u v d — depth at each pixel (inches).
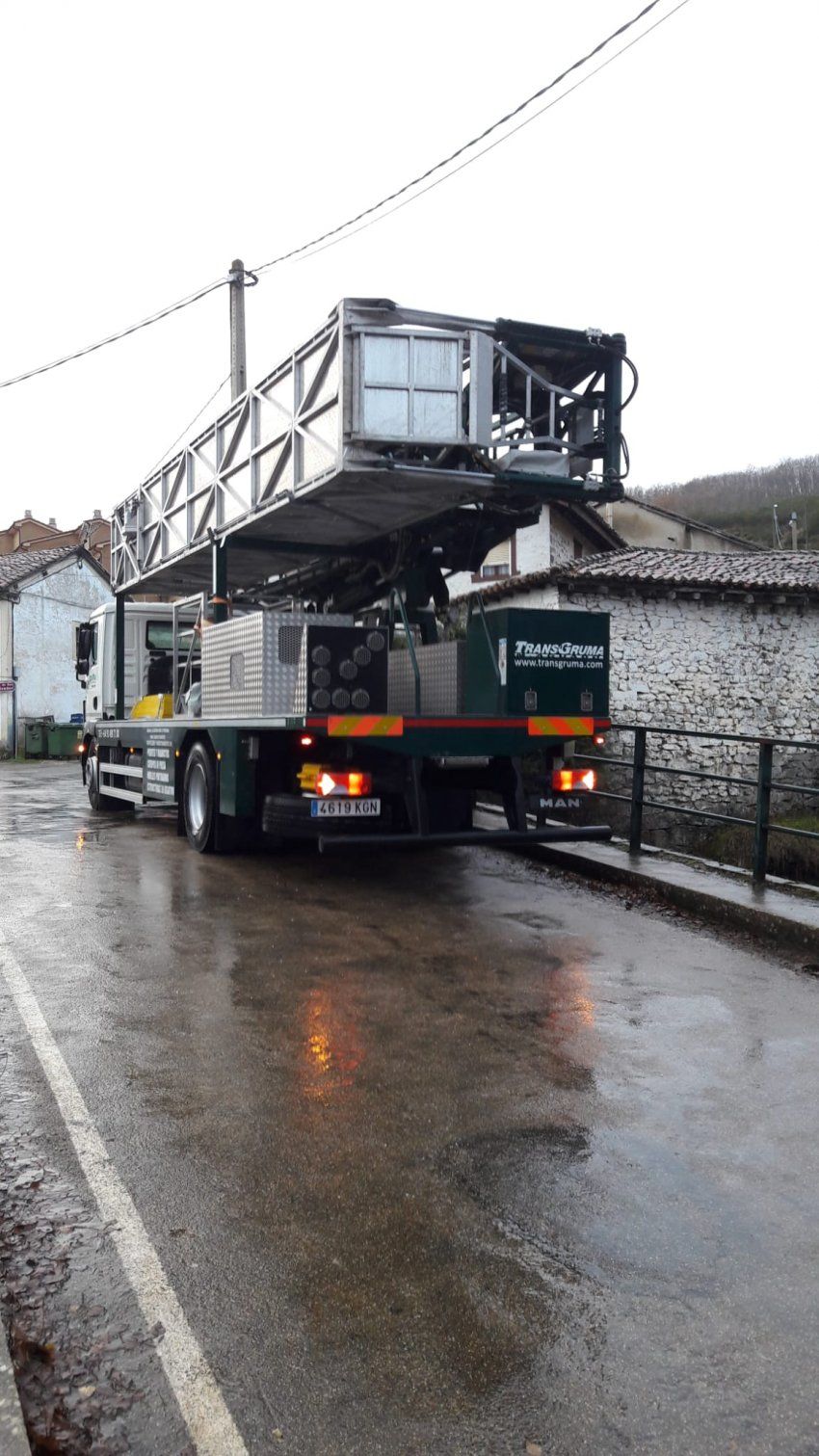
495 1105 158.6
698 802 685.3
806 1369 98.3
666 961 241.9
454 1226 123.3
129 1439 89.0
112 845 415.5
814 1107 159.0
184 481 411.8
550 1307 107.4
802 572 718.5
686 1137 148.0
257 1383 95.8
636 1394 94.7
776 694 699.4
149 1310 106.4
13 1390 89.0
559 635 308.7
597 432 313.4
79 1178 134.3
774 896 282.5
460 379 285.0
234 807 337.4
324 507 324.8
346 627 292.4
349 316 279.9
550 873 350.3
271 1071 171.6
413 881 336.2
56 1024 193.2
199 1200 129.0
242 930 267.3
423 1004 207.6
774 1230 123.1
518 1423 91.0
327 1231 121.8
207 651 371.6
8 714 1286.9
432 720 297.4
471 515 340.2
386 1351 100.3
